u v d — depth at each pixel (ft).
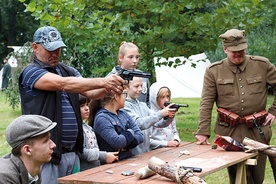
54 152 14.17
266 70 18.98
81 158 15.40
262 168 19.42
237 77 18.97
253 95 18.84
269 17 47.11
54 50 14.32
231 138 17.53
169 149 17.76
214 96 19.33
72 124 14.61
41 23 29.76
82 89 13.80
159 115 17.16
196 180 12.78
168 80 51.88
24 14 105.09
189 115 46.24
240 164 16.66
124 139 15.71
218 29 30.71
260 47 54.70
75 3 28.48
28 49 41.81
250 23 30.50
